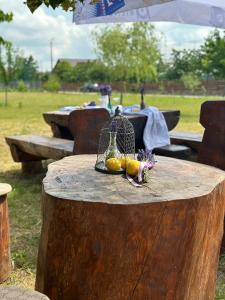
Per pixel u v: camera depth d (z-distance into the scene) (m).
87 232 2.04
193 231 2.11
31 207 4.51
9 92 40.19
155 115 5.29
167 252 2.07
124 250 2.03
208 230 2.26
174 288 2.12
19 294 1.74
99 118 4.70
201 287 2.35
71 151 4.66
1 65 19.89
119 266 2.05
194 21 4.55
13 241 3.60
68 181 2.37
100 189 2.22
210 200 2.20
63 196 2.09
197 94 33.69
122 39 15.53
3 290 1.78
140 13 4.48
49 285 2.21
